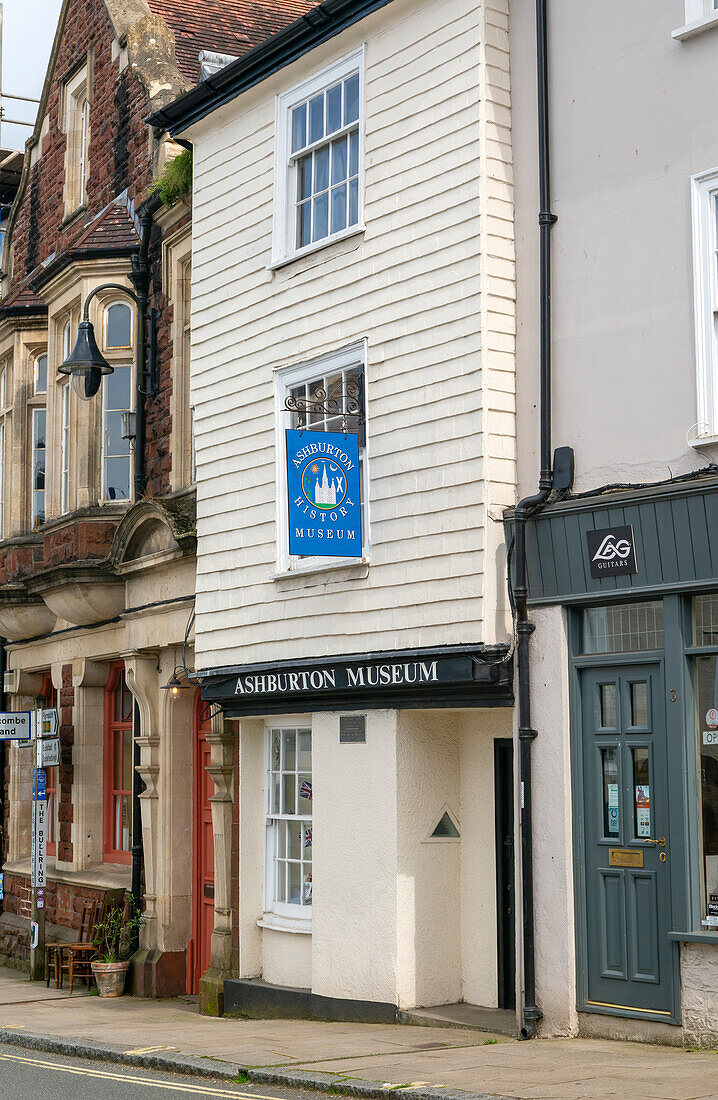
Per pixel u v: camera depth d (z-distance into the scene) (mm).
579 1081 8281
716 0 10117
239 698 13828
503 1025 10969
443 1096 7957
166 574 15828
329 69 13305
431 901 11945
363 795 12227
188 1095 8820
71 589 17172
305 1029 11719
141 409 17266
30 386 20391
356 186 12984
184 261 16609
